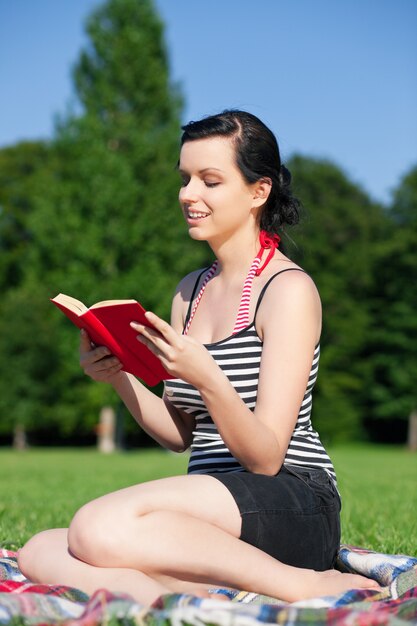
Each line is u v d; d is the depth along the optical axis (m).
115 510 2.57
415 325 36.50
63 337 27.98
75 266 27.19
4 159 37.78
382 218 38.09
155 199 27.91
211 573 2.58
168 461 20.45
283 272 3.07
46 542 2.82
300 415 3.03
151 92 28.86
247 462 2.81
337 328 36.22
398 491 9.58
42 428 34.25
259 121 3.21
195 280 3.46
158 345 2.65
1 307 33.78
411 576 2.73
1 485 11.03
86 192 27.52
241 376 2.99
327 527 2.90
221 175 3.12
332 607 2.37
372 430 40.84
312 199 35.84
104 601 2.26
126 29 28.64
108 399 28.28
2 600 2.33
